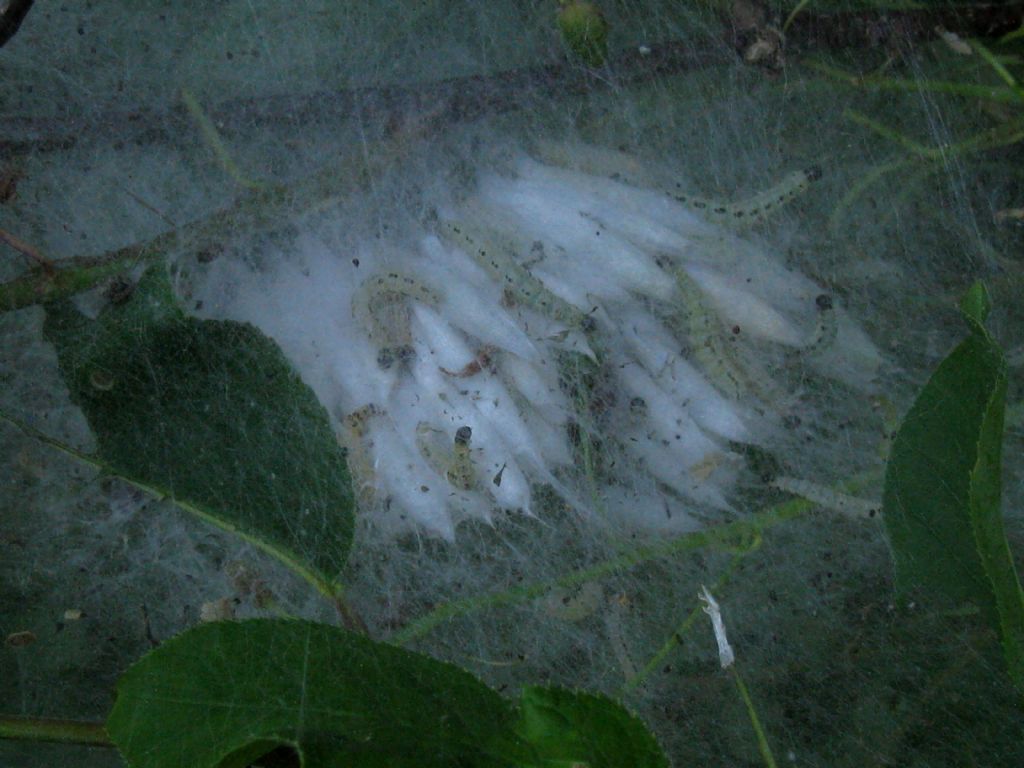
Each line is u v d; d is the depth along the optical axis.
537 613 0.11
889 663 0.11
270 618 0.08
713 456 0.11
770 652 0.11
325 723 0.07
